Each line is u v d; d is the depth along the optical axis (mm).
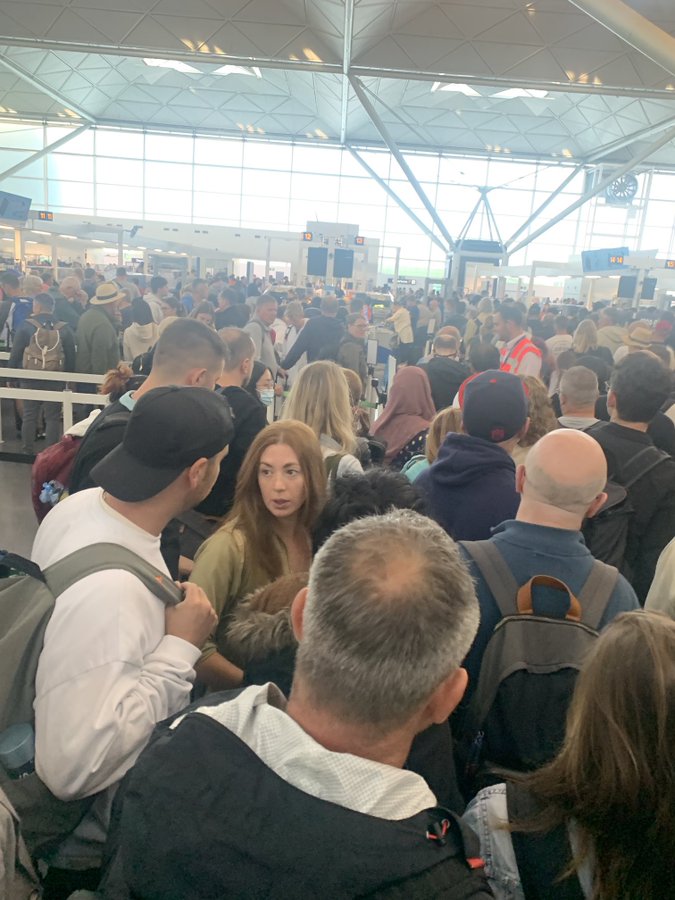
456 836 653
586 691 785
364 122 20297
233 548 1599
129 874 634
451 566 758
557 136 20328
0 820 895
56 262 11703
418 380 3404
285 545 1654
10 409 6586
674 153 20719
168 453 1142
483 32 12195
